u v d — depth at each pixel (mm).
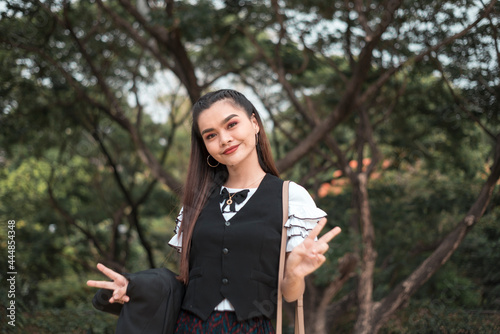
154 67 8062
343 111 5508
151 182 7754
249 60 7664
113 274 1677
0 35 5457
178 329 1776
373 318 4953
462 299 5797
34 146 7516
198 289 1759
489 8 4242
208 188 1919
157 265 8117
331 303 6516
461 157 6652
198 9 5398
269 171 1972
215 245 1765
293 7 5918
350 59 5828
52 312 5270
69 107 7039
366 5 5562
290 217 1767
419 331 4848
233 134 1803
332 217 6629
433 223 6676
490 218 5438
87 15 6820
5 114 6297
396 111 6656
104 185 8883
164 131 9297
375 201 7008
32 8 5289
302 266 1620
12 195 8016
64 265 8000
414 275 4871
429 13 4828
